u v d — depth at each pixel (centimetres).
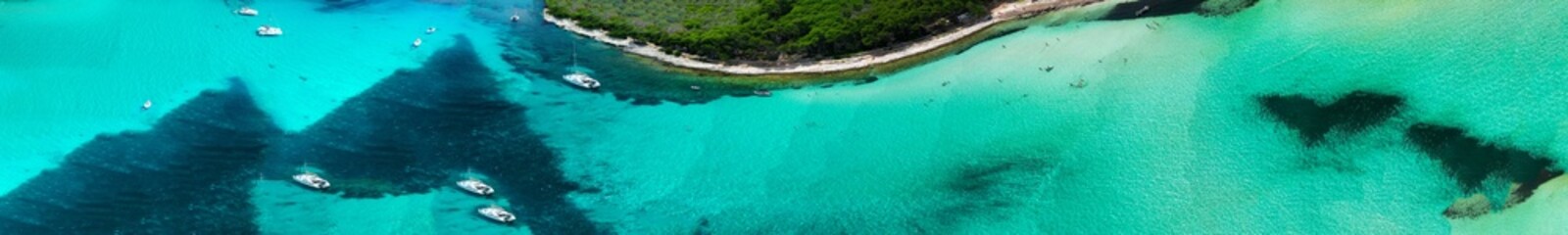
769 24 16075
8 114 14062
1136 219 11225
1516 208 10619
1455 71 12219
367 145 13262
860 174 12306
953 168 12244
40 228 11825
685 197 12212
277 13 17312
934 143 12681
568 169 12788
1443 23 12825
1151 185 11588
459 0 18000
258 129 13625
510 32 16662
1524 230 10406
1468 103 11819
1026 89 13325
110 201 12250
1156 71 13150
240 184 12412
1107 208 11400
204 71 15275
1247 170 11588
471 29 16775
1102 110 12706
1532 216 10488
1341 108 12112
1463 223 10619
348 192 12212
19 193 12425
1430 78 12219
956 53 14738
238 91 14688
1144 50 13600
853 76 14675
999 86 13500
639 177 12594
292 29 16700
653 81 14975
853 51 15250
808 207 11888
